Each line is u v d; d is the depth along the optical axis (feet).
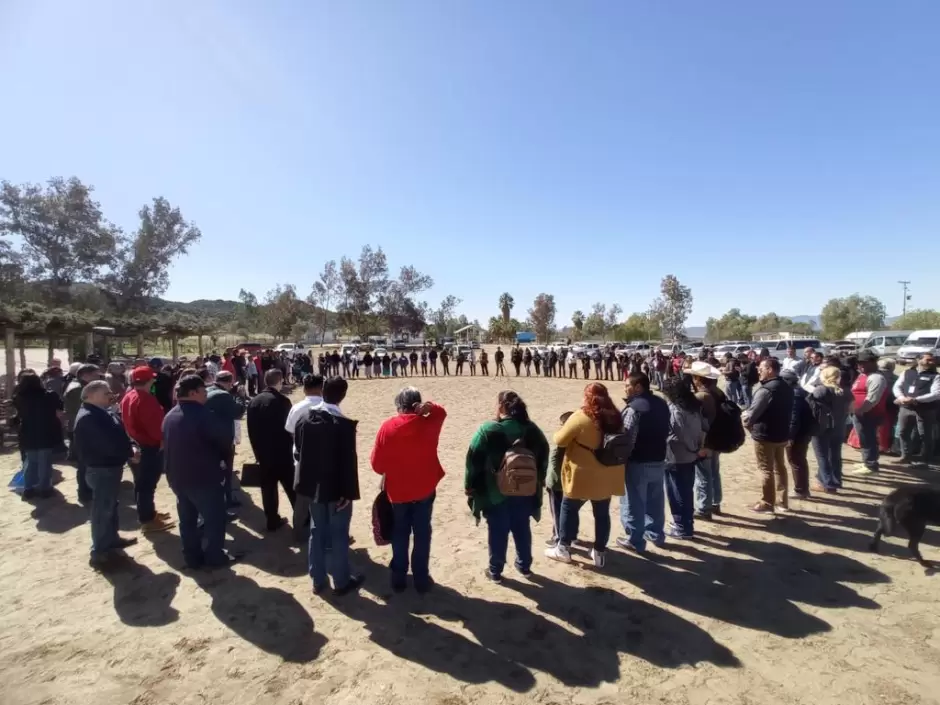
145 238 147.64
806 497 21.03
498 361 96.07
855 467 25.34
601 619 12.60
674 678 10.36
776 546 16.61
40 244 131.03
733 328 271.69
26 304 47.24
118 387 28.04
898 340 103.81
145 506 18.42
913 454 27.30
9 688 10.34
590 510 21.42
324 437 13.35
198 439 14.89
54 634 12.24
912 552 15.17
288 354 110.83
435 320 324.60
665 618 12.60
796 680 10.21
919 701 9.52
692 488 17.24
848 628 11.97
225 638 12.00
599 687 10.14
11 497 22.57
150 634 12.20
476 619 12.69
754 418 18.90
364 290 232.73
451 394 66.49
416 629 12.29
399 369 115.44
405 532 13.87
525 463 13.26
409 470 13.50
